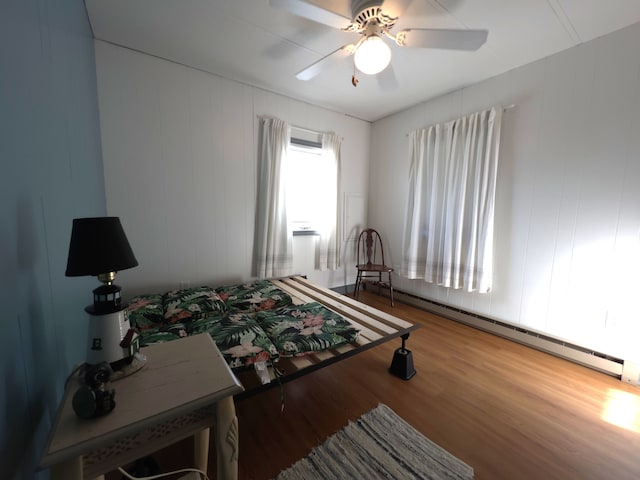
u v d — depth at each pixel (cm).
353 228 367
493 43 194
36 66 77
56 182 92
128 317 175
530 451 128
